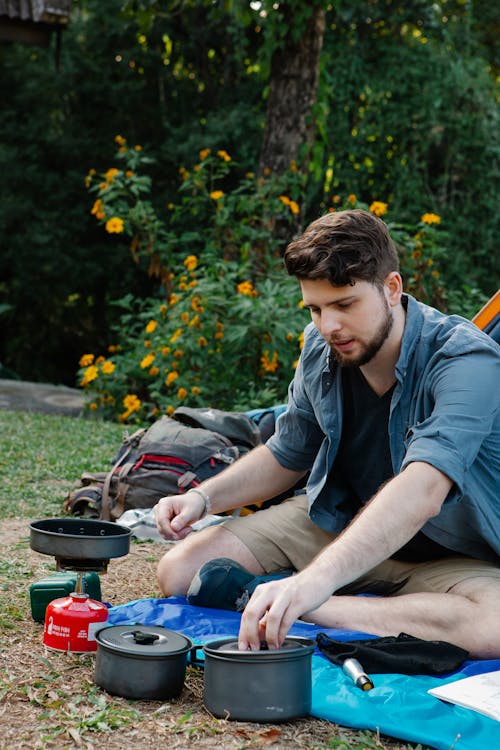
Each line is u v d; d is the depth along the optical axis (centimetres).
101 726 181
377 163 1323
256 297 681
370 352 223
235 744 178
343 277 211
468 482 236
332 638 232
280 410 437
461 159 1302
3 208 1486
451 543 250
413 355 236
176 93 1538
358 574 197
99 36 1482
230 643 201
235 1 841
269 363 652
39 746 172
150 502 390
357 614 238
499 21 1481
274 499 376
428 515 204
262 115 1388
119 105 1517
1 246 1541
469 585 238
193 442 400
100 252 1555
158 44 1498
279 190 802
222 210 791
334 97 1255
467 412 218
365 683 202
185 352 677
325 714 195
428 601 234
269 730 183
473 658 229
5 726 180
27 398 859
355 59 1280
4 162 1484
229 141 1395
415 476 205
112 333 1684
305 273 213
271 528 277
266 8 816
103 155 1532
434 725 188
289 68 839
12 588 280
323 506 268
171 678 199
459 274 1245
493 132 1299
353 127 1345
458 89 1284
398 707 195
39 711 188
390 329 228
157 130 1538
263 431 430
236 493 268
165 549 355
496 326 319
